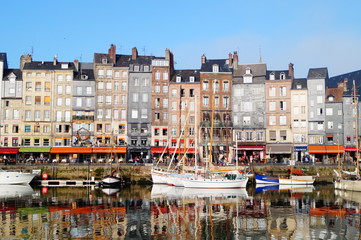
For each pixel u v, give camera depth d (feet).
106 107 244.42
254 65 256.73
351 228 98.22
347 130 239.30
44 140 241.35
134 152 241.76
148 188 179.73
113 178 188.75
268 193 160.04
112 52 249.75
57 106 243.60
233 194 155.94
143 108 245.65
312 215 112.78
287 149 240.53
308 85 244.83
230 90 248.93
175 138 243.81
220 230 96.17
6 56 255.70
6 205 126.93
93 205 127.34
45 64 249.75
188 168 200.85
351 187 168.25
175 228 97.81
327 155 237.04
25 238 88.38
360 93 253.65
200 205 127.95
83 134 241.55
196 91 248.52
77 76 248.11
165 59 250.37
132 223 102.22
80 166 206.08
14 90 243.60
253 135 245.45
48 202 133.28
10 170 203.41
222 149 243.60
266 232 94.79
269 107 246.47
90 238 88.58
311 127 242.58
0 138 240.32
